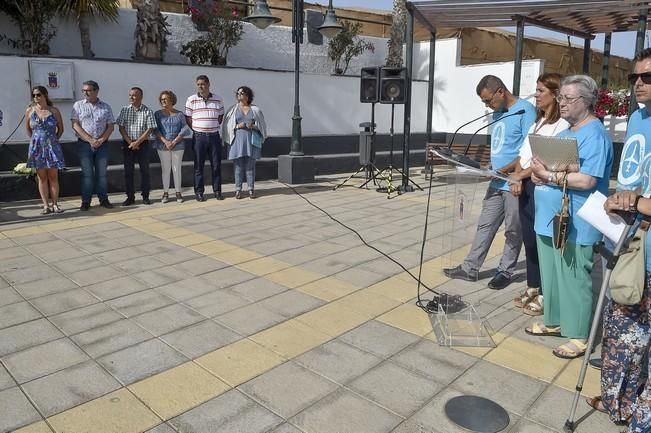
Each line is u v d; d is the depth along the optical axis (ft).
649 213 7.88
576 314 11.32
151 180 30.86
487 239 15.65
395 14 41.96
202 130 27.02
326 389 10.19
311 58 42.63
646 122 8.64
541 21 31.81
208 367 10.96
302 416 9.36
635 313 8.68
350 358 11.39
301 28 32.04
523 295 14.39
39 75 28.17
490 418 9.26
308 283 15.87
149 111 26.04
